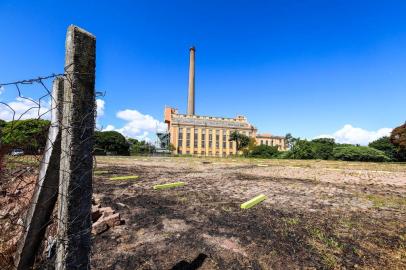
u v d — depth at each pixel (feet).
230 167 63.82
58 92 6.56
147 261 10.21
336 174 46.21
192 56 289.12
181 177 38.96
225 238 12.87
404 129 134.10
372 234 13.75
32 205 7.09
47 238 9.81
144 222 15.17
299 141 167.22
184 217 16.46
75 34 6.03
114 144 170.09
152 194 24.12
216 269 9.74
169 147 266.16
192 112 299.99
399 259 10.80
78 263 6.09
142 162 79.36
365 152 143.02
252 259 10.60
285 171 52.37
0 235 9.70
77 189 6.06
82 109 6.14
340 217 16.93
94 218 14.33
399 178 40.50
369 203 21.26
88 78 6.26
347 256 11.03
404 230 14.44
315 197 23.68
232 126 313.32
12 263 8.61
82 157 6.14
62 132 6.07
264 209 18.89
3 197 10.68
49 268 8.85
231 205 20.04
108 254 10.71
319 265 10.19
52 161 6.68
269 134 354.95
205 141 299.17
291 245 12.10
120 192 24.81
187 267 9.83
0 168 8.15
